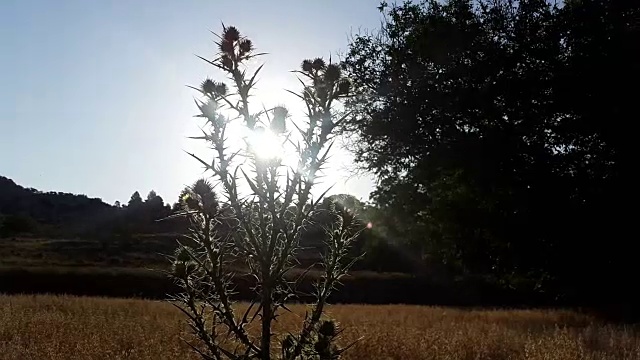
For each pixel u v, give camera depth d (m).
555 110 23.27
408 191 25.70
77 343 10.40
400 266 44.66
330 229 3.30
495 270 26.22
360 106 23.55
